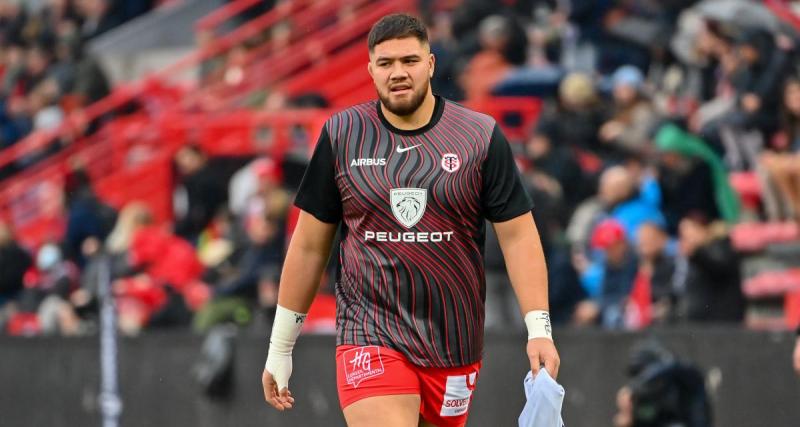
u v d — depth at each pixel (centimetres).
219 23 5888
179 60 6109
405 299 1836
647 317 3359
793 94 3831
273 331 1941
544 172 3969
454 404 1888
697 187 3734
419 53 1800
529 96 4503
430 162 1823
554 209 3688
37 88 5884
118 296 3934
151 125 5159
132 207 4431
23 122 5750
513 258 1847
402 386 1836
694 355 3091
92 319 4038
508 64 4616
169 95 5678
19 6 6319
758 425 3027
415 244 1828
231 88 5338
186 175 4766
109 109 5491
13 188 5319
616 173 3681
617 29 4600
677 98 4359
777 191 3756
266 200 3966
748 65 3988
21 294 4538
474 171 1825
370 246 1844
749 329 3044
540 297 1830
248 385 3481
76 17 6297
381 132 1838
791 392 3000
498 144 1841
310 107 4916
